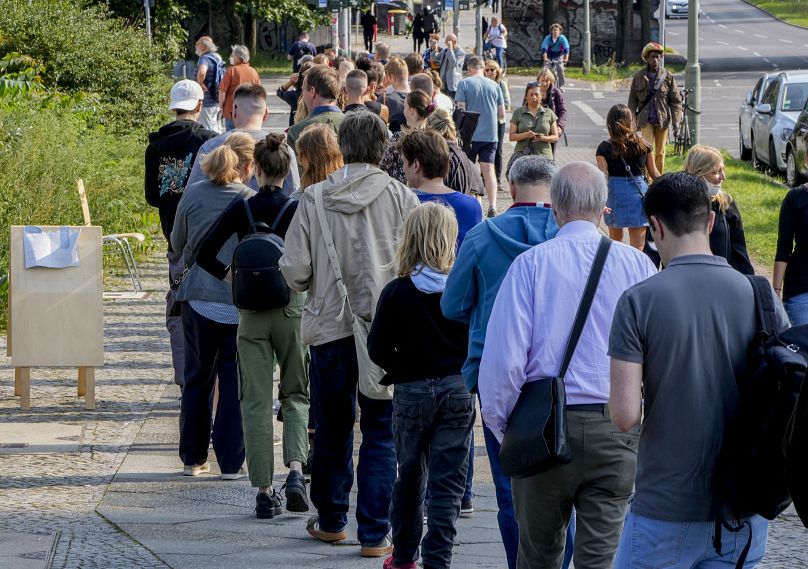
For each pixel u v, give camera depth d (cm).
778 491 857
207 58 5022
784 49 14875
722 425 883
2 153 3027
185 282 1628
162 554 1314
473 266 1166
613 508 1025
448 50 5806
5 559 1253
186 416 1675
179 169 1928
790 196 1812
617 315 902
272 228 1524
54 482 1641
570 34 12688
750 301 896
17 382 2131
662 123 4325
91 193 3384
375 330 1267
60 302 2039
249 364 1511
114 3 10319
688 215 905
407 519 1291
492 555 1391
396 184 1391
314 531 1433
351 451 1438
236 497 1608
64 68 5012
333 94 2059
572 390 1007
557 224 1091
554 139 3812
